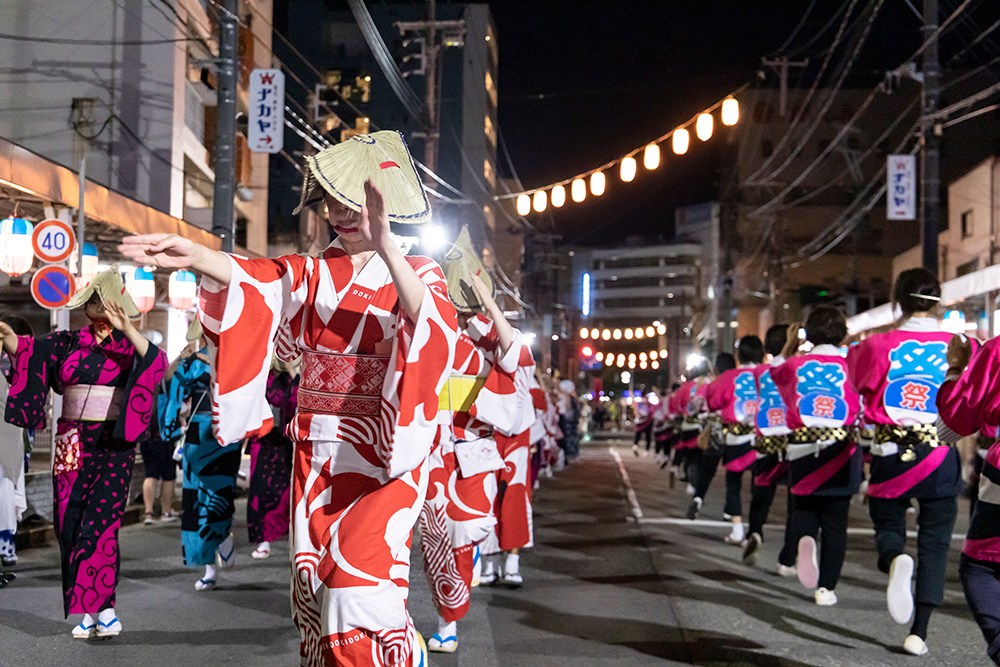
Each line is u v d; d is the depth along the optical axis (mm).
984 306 16656
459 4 53156
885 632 5562
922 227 16281
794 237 52344
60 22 18422
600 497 14148
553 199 15039
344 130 45719
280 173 46406
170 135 18859
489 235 56719
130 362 5336
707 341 59219
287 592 6586
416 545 9250
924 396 5133
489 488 5281
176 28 19172
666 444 19562
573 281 93750
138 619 5719
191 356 6719
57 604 6125
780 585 7047
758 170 53000
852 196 52344
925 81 16312
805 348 6895
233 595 6469
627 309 89938
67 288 9883
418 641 3027
